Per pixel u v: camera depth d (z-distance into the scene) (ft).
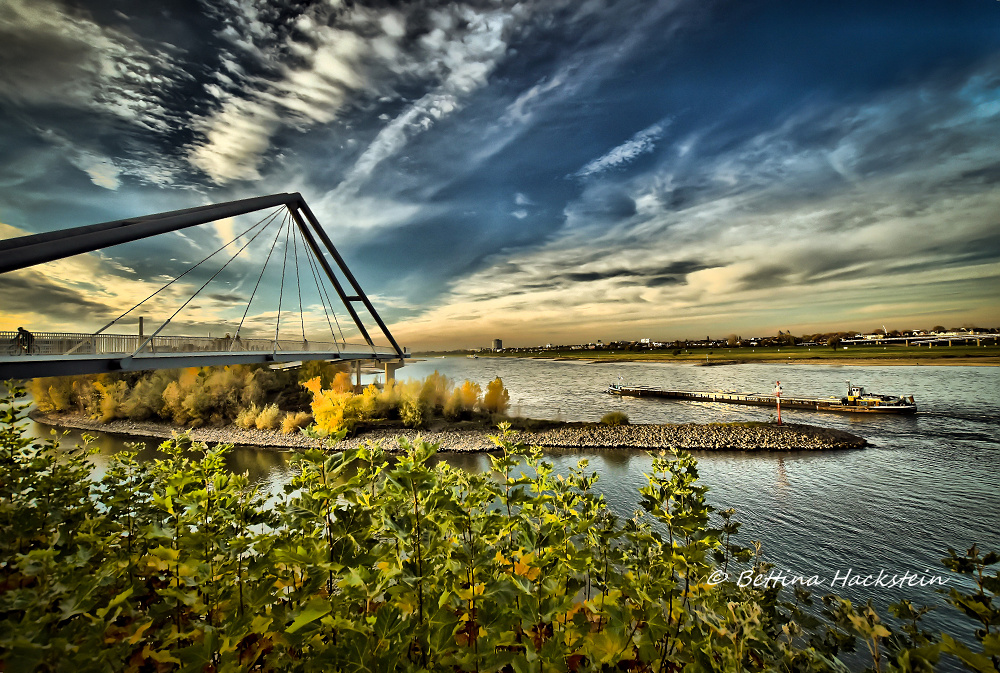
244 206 113.80
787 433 127.95
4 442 9.87
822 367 439.22
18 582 7.93
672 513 7.31
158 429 166.20
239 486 7.49
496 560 7.72
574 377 419.13
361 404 151.94
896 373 335.88
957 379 275.18
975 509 73.97
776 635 6.46
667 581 6.80
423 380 172.86
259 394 177.17
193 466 7.93
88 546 7.83
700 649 5.83
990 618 4.76
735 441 123.75
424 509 6.62
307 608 5.24
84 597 5.47
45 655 4.70
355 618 6.15
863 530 66.59
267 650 7.31
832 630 5.87
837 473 95.25
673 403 217.97
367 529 6.66
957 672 33.60
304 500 6.91
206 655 5.49
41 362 56.70
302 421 150.71
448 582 6.56
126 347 72.08
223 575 6.68
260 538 6.92
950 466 98.68
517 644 6.74
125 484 9.14
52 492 9.32
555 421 157.17
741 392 243.40
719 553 7.15
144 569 8.44
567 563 6.81
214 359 94.73
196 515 6.92
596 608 6.77
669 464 7.59
